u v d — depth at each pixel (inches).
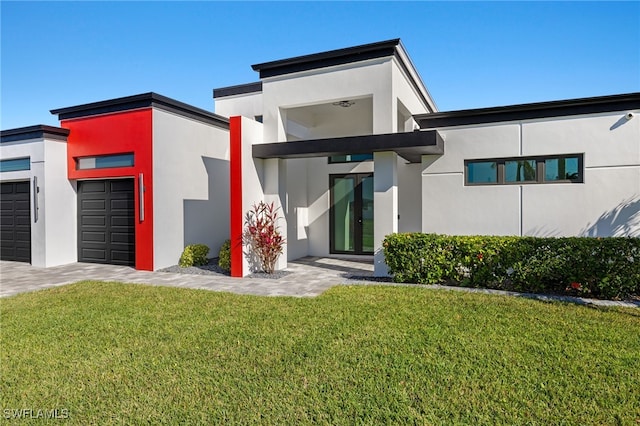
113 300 240.2
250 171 330.3
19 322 195.9
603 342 156.3
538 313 196.1
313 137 451.2
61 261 394.0
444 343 157.2
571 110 283.9
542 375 128.9
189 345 161.8
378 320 188.9
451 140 318.3
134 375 135.3
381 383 125.5
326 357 146.5
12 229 426.6
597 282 229.3
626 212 271.0
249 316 201.3
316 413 109.4
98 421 108.3
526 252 244.7
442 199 322.0
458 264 264.8
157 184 353.1
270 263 334.0
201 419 107.9
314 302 226.5
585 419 104.5
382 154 306.2
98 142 378.3
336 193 447.2
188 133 391.5
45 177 381.4
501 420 104.3
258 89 471.2
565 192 285.9
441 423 103.4
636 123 268.1
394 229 306.5
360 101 381.4
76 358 150.3
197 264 377.1
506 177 306.5
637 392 117.3
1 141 411.5
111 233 389.4
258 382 128.2
